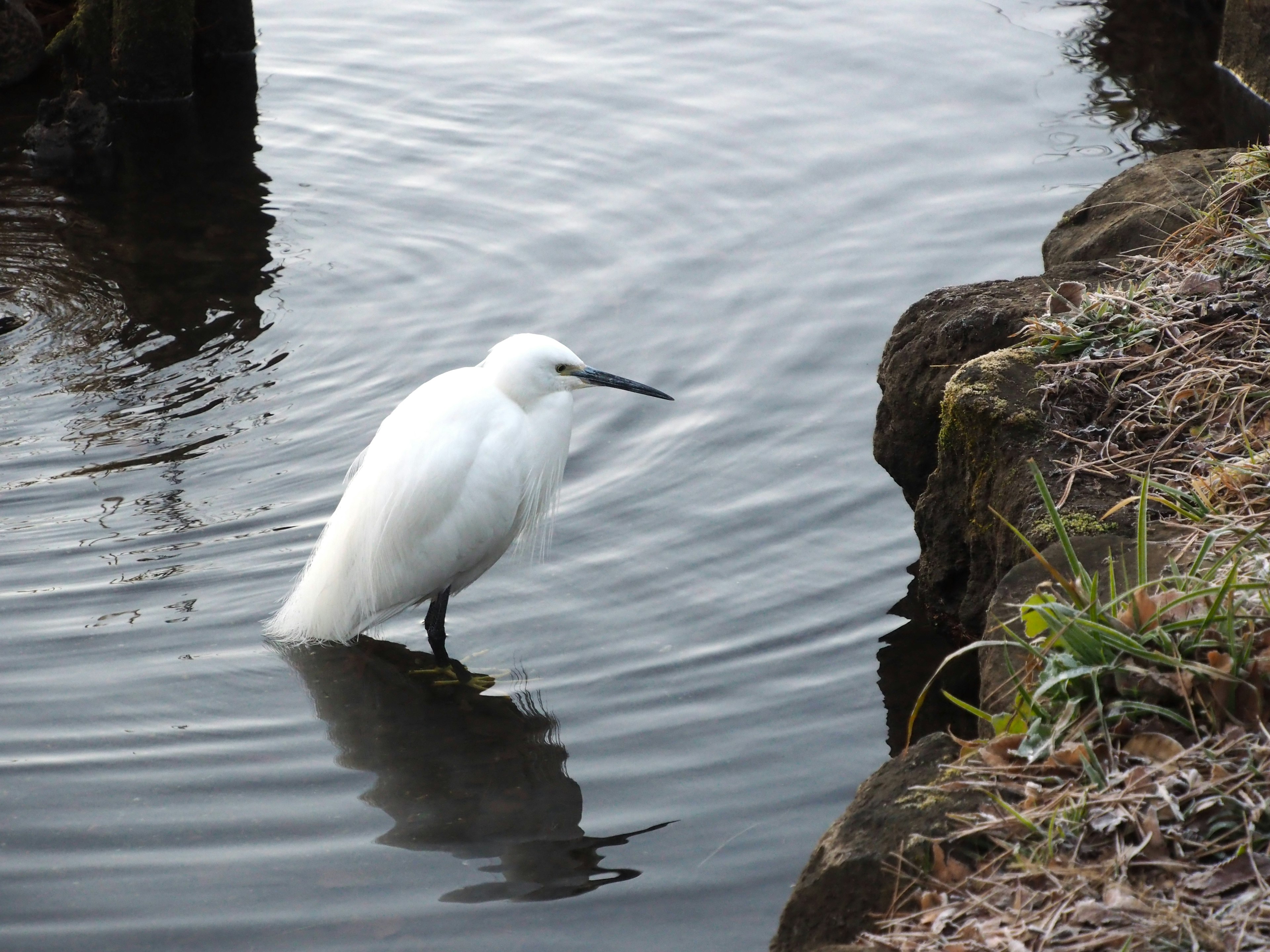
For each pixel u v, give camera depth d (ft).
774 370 45.34
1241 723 18.84
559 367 35.96
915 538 36.96
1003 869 18.30
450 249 55.52
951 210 55.47
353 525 34.42
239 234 57.41
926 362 35.09
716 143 63.26
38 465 41.27
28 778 28.55
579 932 23.91
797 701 30.78
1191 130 61.93
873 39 75.20
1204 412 28.66
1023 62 71.20
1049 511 24.75
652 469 40.73
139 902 24.91
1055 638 20.12
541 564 36.83
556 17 80.28
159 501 39.70
